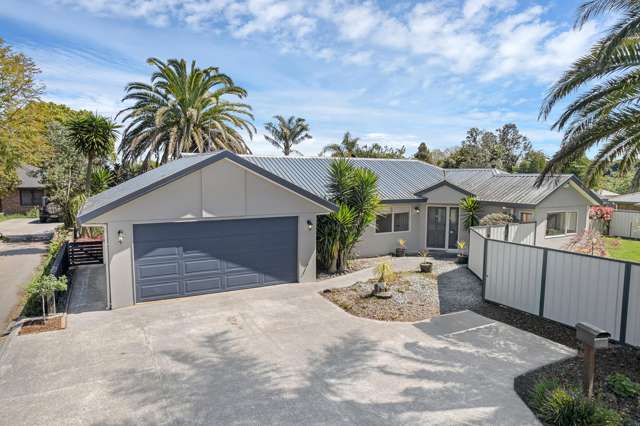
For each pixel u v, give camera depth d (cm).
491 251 1092
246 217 1237
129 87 2862
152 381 689
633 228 2491
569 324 906
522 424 555
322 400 624
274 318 1006
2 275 1515
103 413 594
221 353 803
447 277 1391
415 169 2295
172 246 1146
